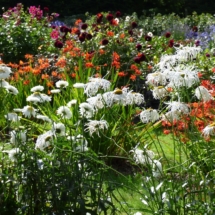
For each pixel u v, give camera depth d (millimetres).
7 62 12250
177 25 19500
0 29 12375
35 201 4562
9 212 4645
